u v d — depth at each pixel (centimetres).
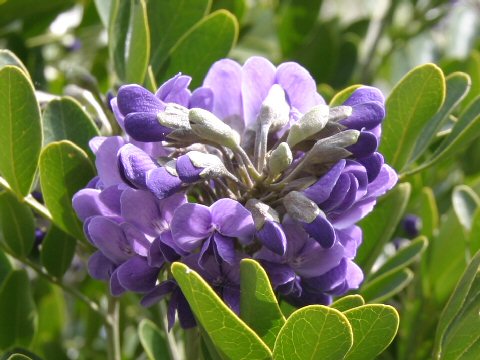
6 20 38
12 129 27
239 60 45
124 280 24
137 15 30
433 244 36
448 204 42
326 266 24
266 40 46
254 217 23
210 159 23
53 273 31
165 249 24
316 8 46
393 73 49
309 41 43
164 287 24
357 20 47
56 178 28
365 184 24
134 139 24
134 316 42
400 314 38
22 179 28
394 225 31
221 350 23
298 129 24
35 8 38
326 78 43
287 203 23
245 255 24
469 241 33
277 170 24
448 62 40
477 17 51
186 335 28
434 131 30
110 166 25
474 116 30
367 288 31
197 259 24
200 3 33
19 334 34
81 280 41
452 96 31
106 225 24
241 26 45
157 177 23
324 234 23
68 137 30
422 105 29
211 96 26
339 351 23
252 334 22
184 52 33
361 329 23
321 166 24
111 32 32
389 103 29
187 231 23
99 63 45
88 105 33
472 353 26
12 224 31
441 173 42
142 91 24
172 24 33
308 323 23
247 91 26
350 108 24
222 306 22
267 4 47
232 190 25
